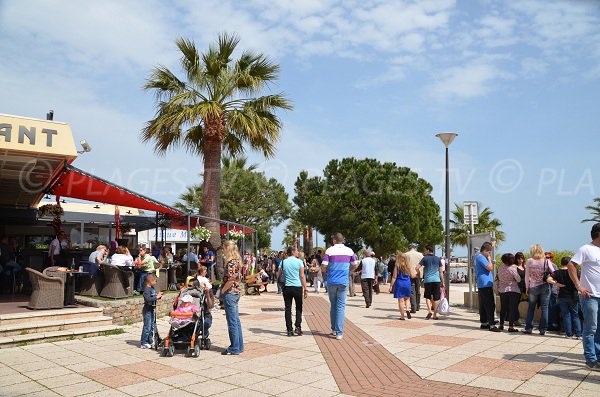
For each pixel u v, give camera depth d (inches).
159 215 751.1
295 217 1689.2
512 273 388.5
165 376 250.7
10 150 375.2
